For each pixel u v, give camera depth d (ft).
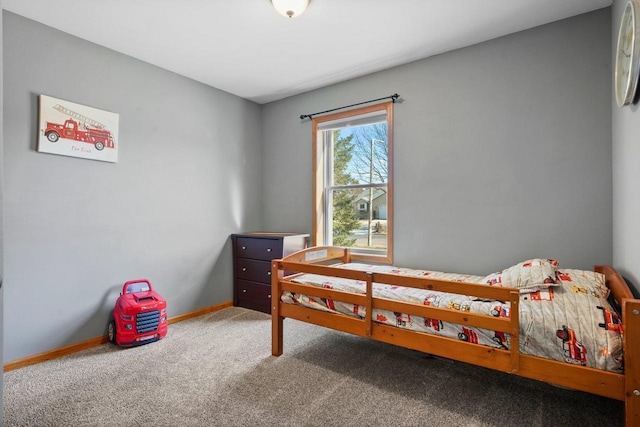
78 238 8.32
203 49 9.02
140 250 9.59
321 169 12.02
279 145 12.96
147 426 5.39
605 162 7.20
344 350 8.28
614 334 4.64
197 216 11.12
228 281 12.19
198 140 11.14
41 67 7.68
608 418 5.53
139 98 9.55
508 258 8.32
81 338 8.36
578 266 7.48
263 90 11.99
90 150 8.48
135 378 6.89
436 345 5.95
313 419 5.55
